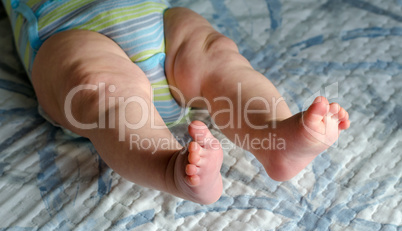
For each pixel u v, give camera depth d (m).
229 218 0.83
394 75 1.10
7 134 0.99
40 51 0.95
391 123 0.99
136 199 0.85
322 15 1.30
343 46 1.20
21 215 0.83
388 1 1.33
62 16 0.99
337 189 0.87
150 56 0.94
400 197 0.85
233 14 1.31
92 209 0.84
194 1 1.34
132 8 0.96
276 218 0.83
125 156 0.73
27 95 1.10
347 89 1.07
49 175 0.90
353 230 0.80
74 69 0.85
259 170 0.91
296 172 0.77
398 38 1.21
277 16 1.30
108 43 0.92
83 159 0.93
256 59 1.17
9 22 1.34
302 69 1.13
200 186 0.63
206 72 0.90
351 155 0.93
